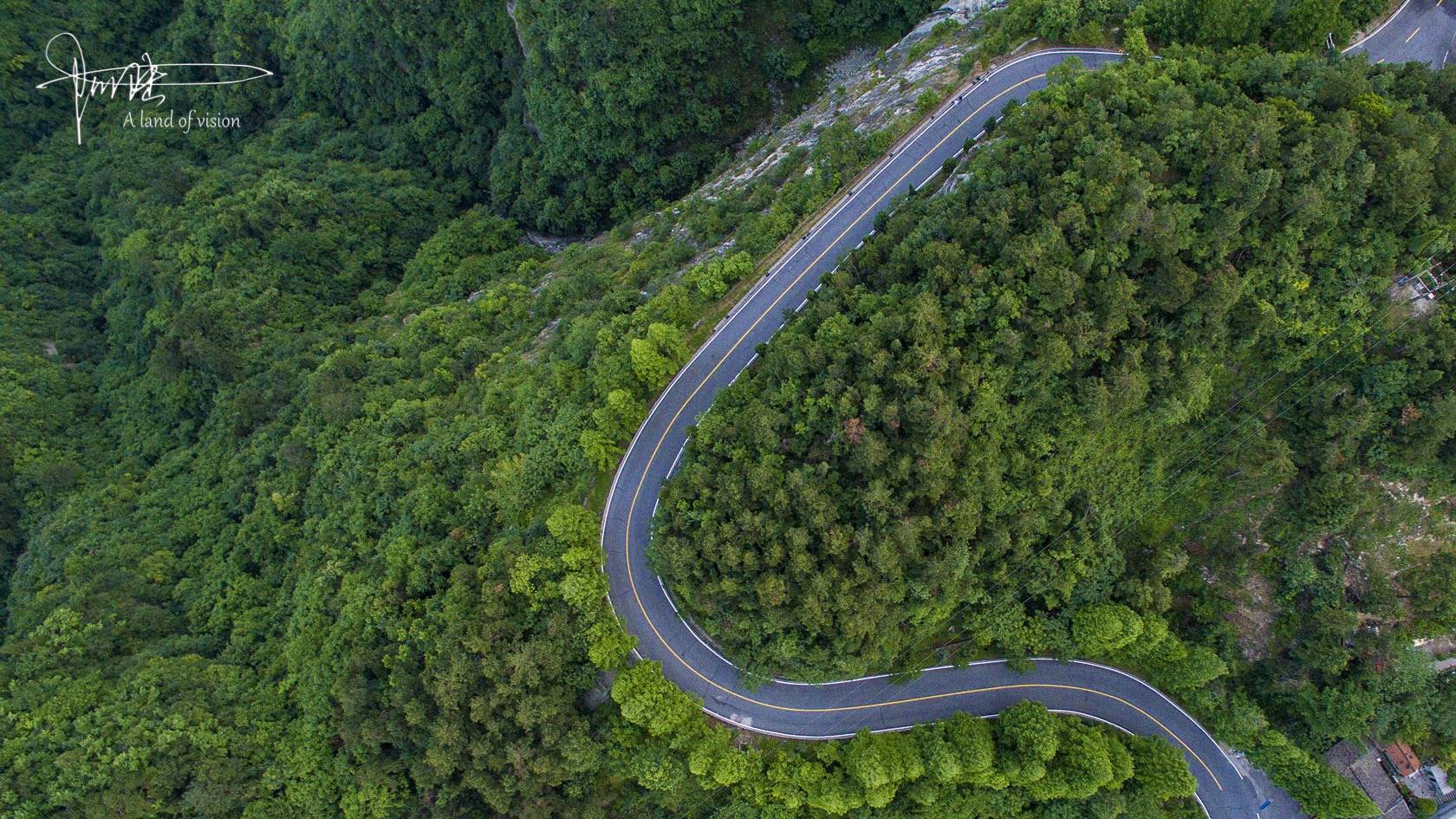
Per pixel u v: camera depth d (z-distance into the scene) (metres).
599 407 69.88
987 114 75.69
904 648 66.88
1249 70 63.69
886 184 75.38
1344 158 58.25
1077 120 61.38
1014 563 63.72
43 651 74.12
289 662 72.06
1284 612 66.25
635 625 68.19
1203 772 67.62
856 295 63.31
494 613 63.19
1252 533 66.81
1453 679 62.19
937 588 60.91
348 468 80.19
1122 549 67.06
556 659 62.06
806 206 75.31
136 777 65.44
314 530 80.38
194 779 65.75
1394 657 62.41
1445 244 60.50
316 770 65.94
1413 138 59.06
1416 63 62.69
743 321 73.25
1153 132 60.50
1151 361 60.72
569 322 80.31
